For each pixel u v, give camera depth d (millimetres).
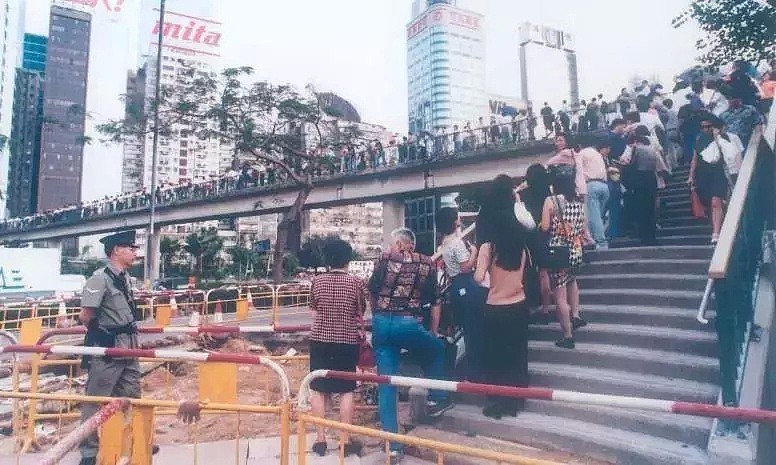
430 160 31656
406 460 4590
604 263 7066
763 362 4238
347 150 34594
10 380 7922
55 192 121938
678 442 4062
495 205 4922
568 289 5781
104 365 4590
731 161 6656
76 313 16469
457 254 5293
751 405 3846
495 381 4840
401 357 5645
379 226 103938
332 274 4957
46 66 123625
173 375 10273
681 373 4695
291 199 41875
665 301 5883
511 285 4805
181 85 29891
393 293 4914
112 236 4941
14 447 5488
